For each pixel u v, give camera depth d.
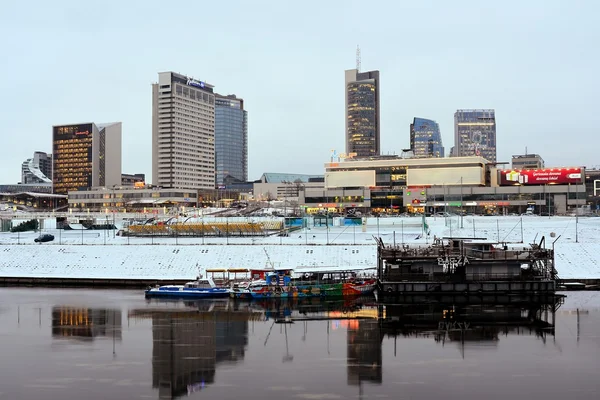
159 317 81.25
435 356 61.94
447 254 95.00
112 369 58.47
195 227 161.12
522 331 71.88
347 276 100.31
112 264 118.19
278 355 62.72
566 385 53.16
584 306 85.31
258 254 117.75
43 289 104.88
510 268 94.06
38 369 58.69
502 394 50.94
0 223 194.75
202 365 59.59
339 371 57.19
